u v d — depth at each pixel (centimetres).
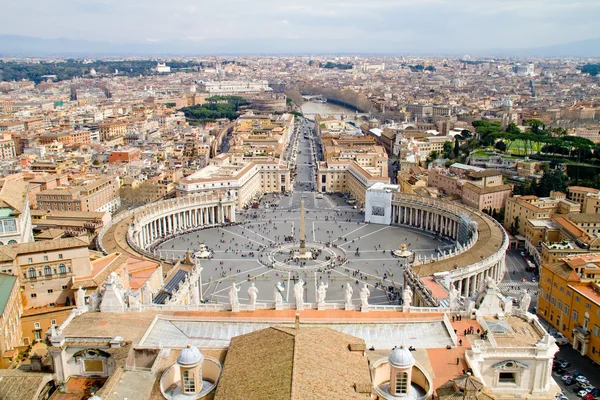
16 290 14175
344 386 7475
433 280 16500
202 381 8594
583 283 16075
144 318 11175
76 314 11400
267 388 7281
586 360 14912
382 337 10525
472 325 11000
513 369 9694
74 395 9131
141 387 8419
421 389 8675
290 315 11794
